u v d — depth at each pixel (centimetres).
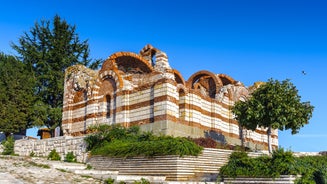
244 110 3092
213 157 2284
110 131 2791
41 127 4609
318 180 2059
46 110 4616
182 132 3031
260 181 1911
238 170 1977
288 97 2903
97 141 2762
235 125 4003
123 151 2319
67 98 3916
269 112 2881
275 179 1877
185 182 1758
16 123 4131
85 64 5653
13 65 4731
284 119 2823
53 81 4922
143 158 2203
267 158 2016
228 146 3103
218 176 2041
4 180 1642
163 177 2006
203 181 1952
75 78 3875
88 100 3625
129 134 2791
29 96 4378
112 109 3409
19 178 1733
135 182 1758
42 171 2009
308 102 3022
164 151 2077
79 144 2898
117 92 3347
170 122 2909
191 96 3312
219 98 3969
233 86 4266
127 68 3850
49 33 5312
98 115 3534
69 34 5431
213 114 3631
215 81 4269
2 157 2605
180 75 4069
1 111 4050
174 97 3023
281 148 2050
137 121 3153
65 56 5269
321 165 2264
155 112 2986
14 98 4234
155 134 2900
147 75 3222
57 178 1833
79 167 2459
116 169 2355
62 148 3084
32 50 5128
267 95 2889
